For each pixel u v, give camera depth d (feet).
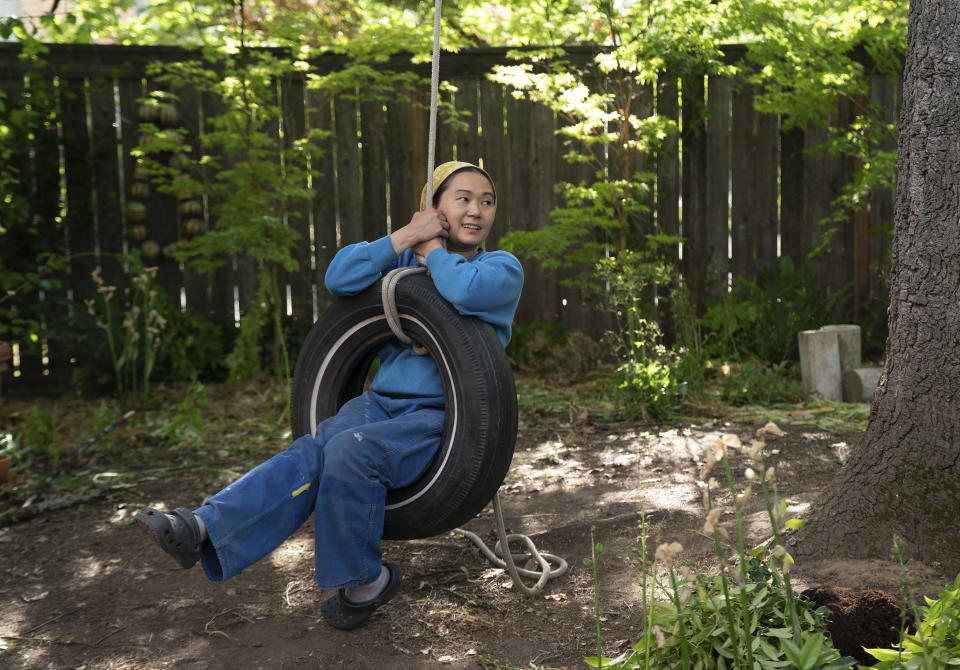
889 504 8.27
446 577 9.71
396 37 21.16
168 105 23.27
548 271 24.66
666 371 17.78
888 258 23.98
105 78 23.53
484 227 9.02
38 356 23.43
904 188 8.45
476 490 8.10
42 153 23.38
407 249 8.83
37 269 23.36
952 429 8.04
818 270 24.39
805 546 8.67
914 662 5.49
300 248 24.40
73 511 12.66
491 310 8.43
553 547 10.53
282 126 23.91
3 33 18.90
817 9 23.15
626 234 23.71
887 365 8.61
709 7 21.06
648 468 13.87
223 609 9.06
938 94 8.09
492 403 8.02
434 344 8.39
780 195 24.18
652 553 9.81
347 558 8.05
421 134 24.27
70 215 23.79
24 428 17.30
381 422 8.25
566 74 21.61
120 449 16.38
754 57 21.72
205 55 20.57
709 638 6.12
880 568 7.92
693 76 23.49
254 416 18.90
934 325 8.13
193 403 16.99
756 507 11.30
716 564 9.14
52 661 8.00
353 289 8.82
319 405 9.14
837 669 5.50
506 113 24.16
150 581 9.91
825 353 18.92
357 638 8.29
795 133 23.89
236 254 24.31
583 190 21.68
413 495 8.37
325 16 22.70
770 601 6.29
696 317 24.47
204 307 24.40
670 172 24.00
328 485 7.94
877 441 8.52
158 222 24.21
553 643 7.98
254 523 7.86
